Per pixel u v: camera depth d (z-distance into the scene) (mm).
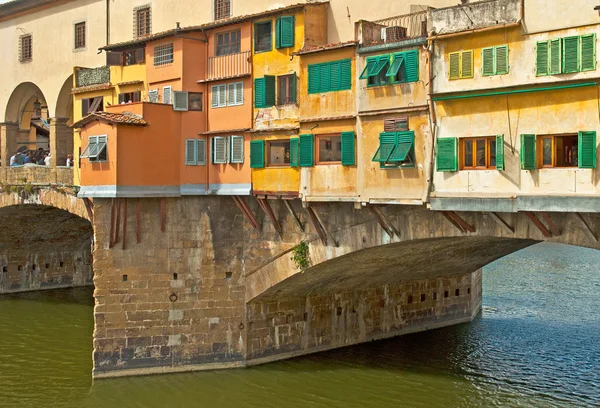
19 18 41500
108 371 26203
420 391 25453
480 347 30734
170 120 26688
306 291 28453
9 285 44375
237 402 24453
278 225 25766
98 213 26203
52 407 24078
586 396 24750
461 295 35344
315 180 23703
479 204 19484
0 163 43344
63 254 46531
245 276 27031
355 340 31125
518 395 24984
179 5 32125
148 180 26094
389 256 26031
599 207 17453
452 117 20094
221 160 26625
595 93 17625
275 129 24844
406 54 21188
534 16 18484
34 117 43938
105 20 35938
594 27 17547
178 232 26750
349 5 24734
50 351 30766
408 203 21109
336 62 23031
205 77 27422
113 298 26250
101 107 32750
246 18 25688
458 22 19938
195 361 26844
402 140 21219
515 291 42812
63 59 38625
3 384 26297
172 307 26625
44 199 35844
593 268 51938
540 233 19500
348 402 24516
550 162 18516
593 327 33719
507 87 18859
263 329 27812
